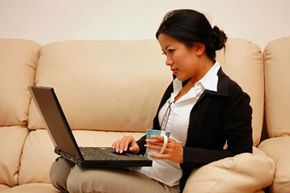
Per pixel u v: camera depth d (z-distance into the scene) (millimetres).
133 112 1841
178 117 1372
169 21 1344
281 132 1733
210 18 2086
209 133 1334
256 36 2068
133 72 1863
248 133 1314
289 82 1767
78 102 1882
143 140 1480
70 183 1241
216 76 1371
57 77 1935
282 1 2041
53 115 1282
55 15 2264
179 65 1342
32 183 1752
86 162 1214
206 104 1327
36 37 2287
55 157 1795
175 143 1242
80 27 2240
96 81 1879
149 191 1266
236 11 2078
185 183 1335
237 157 1229
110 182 1218
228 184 1193
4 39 2111
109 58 1924
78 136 1855
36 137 1886
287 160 1336
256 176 1214
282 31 2049
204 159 1275
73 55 1964
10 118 1945
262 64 1872
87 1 2227
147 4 2162
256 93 1780
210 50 1385
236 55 1818
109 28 2211
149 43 1938
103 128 1891
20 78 1988
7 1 2303
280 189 1249
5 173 1811
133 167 1281
